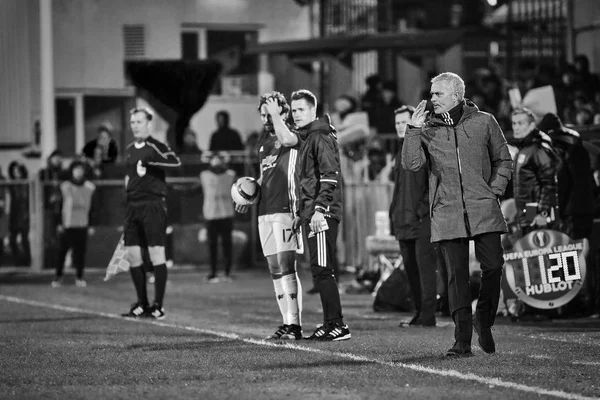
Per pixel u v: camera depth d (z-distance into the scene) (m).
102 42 86.88
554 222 39.25
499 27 85.00
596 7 74.44
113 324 40.12
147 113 42.09
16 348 32.88
